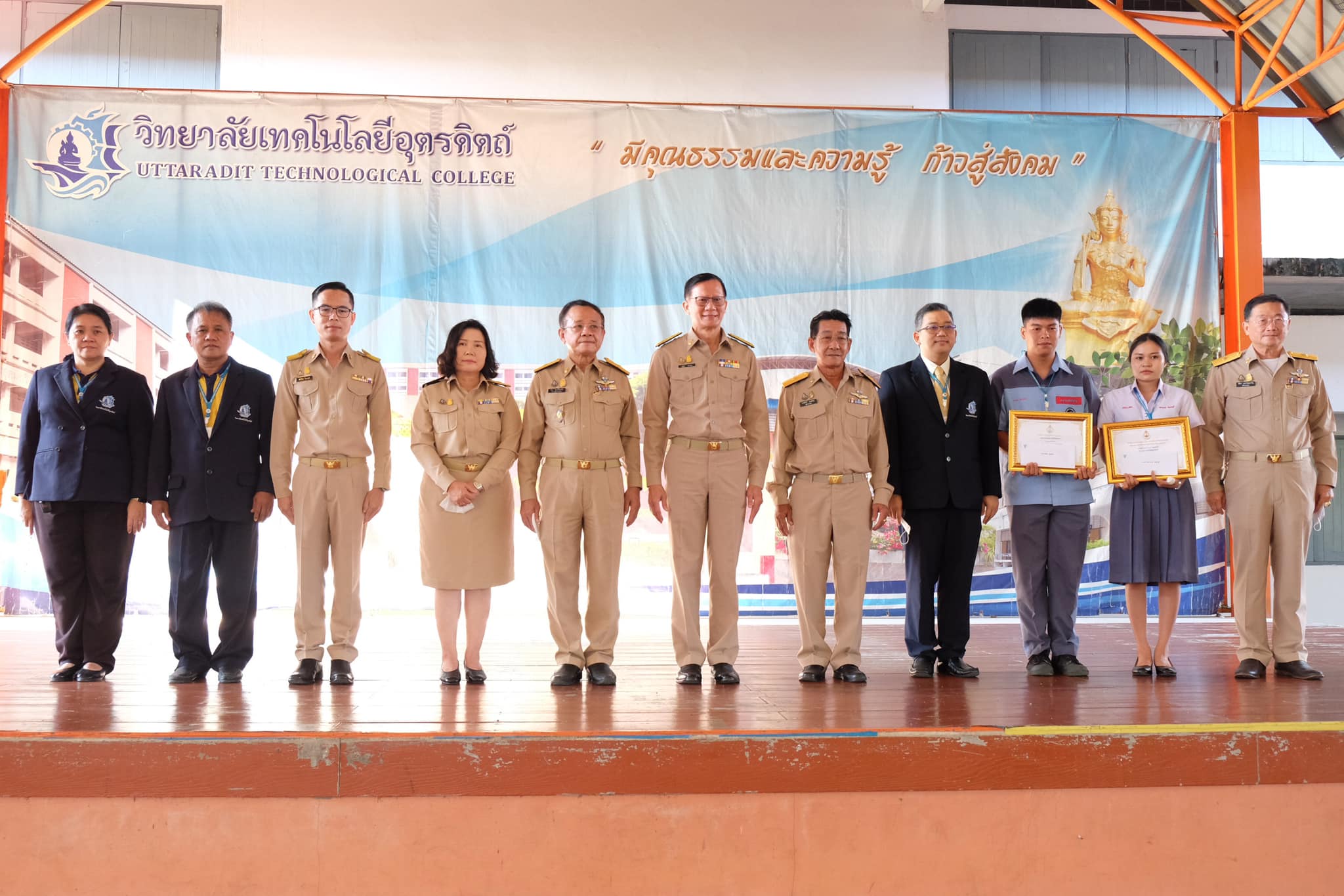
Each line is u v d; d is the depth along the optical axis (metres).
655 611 5.86
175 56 6.82
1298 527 3.81
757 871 2.61
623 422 3.75
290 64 6.83
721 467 3.65
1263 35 5.96
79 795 2.53
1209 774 2.70
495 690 3.41
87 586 3.72
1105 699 3.23
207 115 5.83
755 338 6.04
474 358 3.67
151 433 3.83
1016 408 4.06
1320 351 8.46
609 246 6.00
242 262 5.83
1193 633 5.27
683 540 3.64
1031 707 3.06
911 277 6.11
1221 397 3.99
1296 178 8.11
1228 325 6.09
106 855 2.54
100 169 5.77
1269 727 2.73
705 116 6.05
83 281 5.74
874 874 2.63
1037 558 3.92
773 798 2.62
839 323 3.75
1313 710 3.01
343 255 5.88
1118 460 3.87
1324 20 5.52
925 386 3.90
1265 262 7.82
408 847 2.56
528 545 5.83
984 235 6.12
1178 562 3.79
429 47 6.89
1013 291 6.12
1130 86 7.41
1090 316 6.12
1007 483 4.01
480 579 3.59
